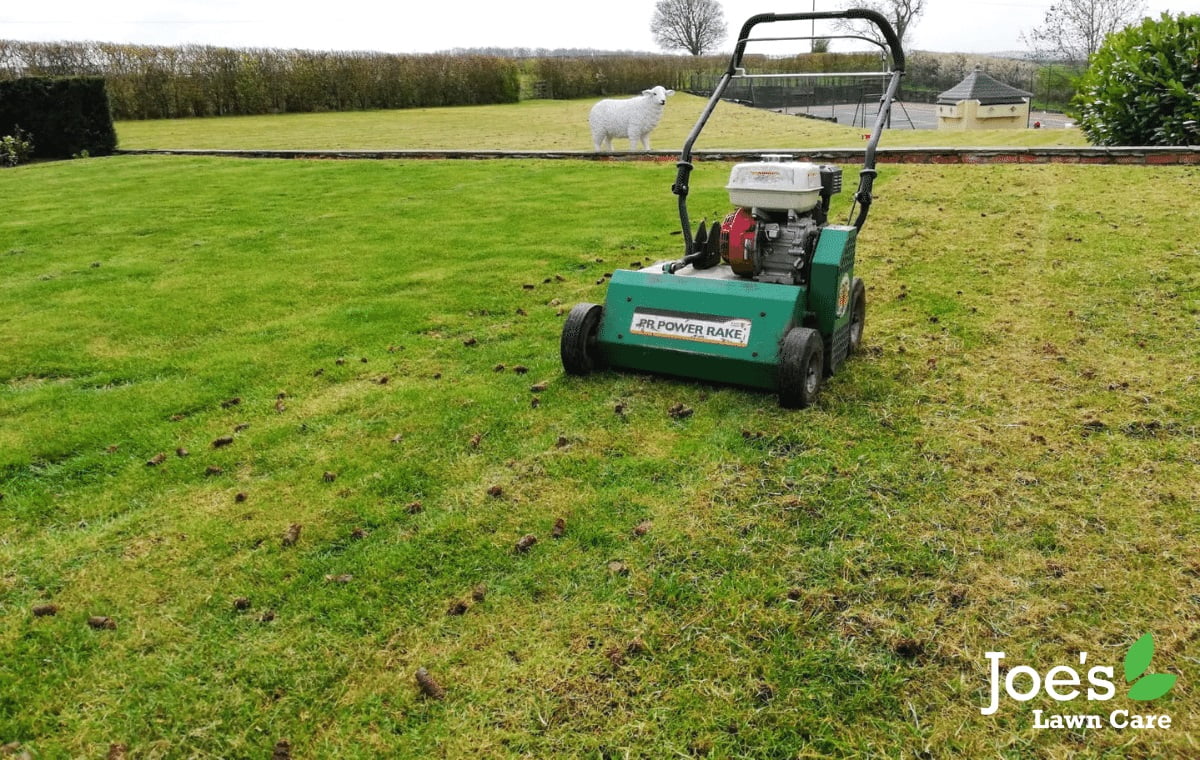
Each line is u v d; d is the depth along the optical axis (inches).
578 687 105.7
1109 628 112.7
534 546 133.4
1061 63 1688.0
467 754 96.7
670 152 543.5
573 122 1054.4
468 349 221.5
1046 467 152.3
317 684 107.0
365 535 137.4
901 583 122.3
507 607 119.8
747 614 116.8
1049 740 96.7
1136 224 318.0
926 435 165.3
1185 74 456.8
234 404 190.2
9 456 165.2
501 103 1487.5
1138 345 208.1
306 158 617.3
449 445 167.6
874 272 278.1
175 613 120.0
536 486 151.2
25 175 576.7
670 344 183.3
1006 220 338.3
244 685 107.0
